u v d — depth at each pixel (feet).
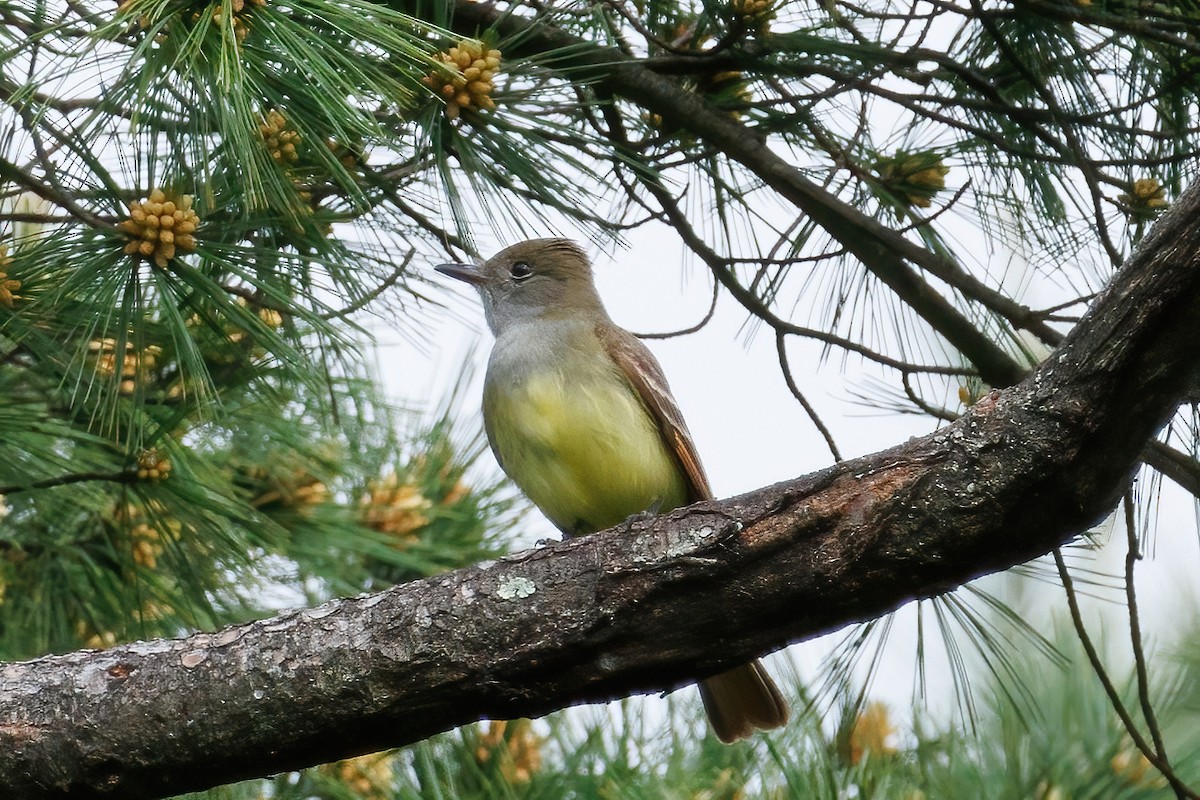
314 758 20.93
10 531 30.83
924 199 32.68
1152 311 17.94
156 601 30.12
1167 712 26.99
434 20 27.63
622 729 26.37
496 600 20.35
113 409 23.99
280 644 20.65
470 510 35.22
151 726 20.43
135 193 22.90
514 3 28.58
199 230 23.68
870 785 24.40
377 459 33.76
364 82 22.43
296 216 24.41
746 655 20.38
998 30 29.96
